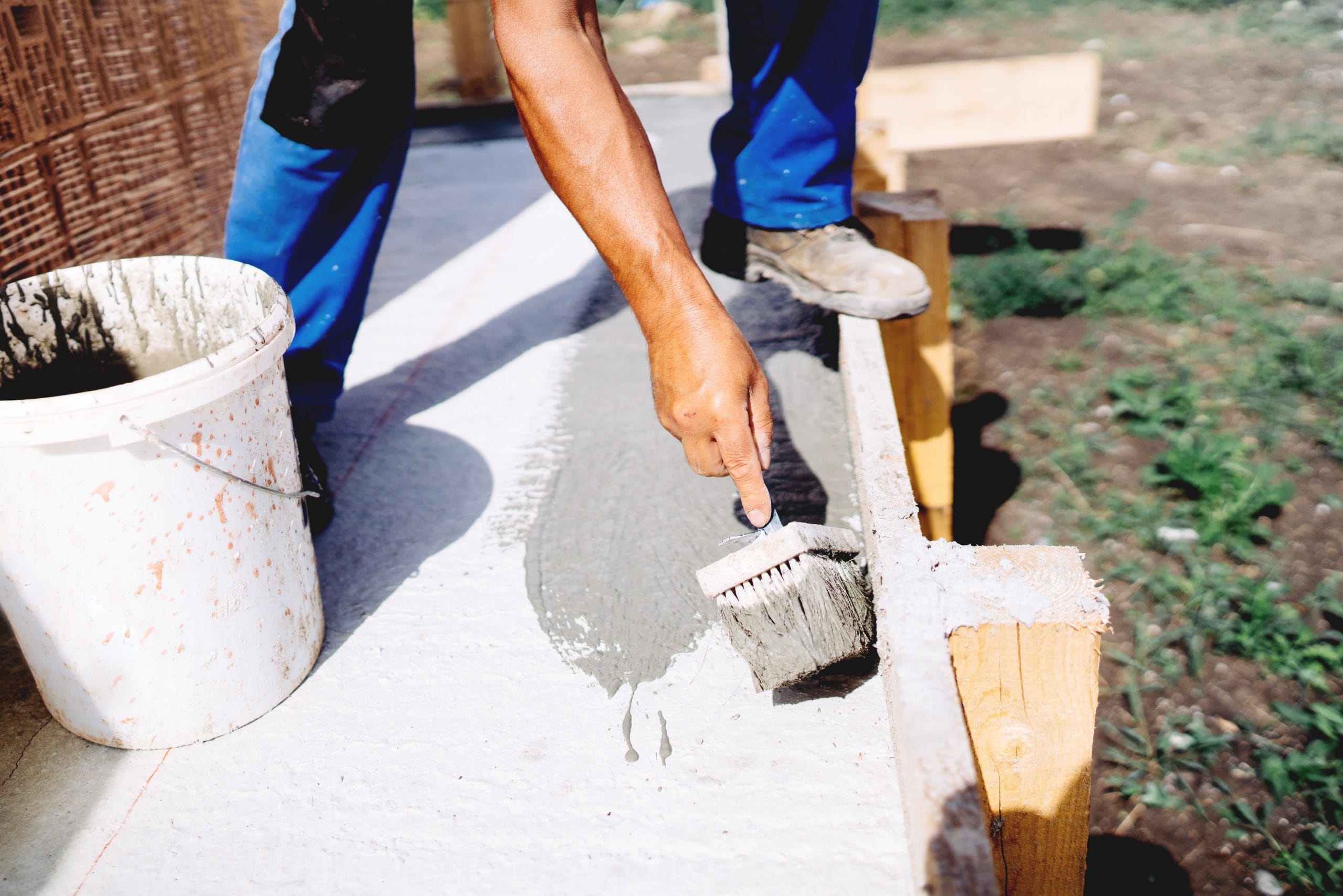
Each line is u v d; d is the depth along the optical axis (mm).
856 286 2340
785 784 1498
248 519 1575
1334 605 3469
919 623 1405
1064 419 4594
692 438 1482
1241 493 3943
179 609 1538
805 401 2508
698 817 1460
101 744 1657
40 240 2441
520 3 1456
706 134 4910
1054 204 6664
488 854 1433
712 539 2045
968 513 4059
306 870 1428
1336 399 4590
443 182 4621
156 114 3037
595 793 1512
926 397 3338
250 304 1768
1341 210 6301
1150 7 11164
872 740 1557
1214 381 4734
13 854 1479
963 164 7602
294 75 1899
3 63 2332
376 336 3061
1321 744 2994
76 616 1522
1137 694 3221
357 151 2029
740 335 1468
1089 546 3871
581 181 1464
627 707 1665
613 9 12273
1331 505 3969
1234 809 2854
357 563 2051
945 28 10961
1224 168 7027
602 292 3254
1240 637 3375
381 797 1533
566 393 2646
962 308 5500
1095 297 5445
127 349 1916
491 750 1601
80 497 1428
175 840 1484
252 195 2035
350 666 1788
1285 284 5430
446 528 2146
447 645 1824
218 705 1631
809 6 2209
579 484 2258
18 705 1763
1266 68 9078
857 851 1388
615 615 1863
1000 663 1414
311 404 2182
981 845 1132
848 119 2371
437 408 2629
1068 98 4102
